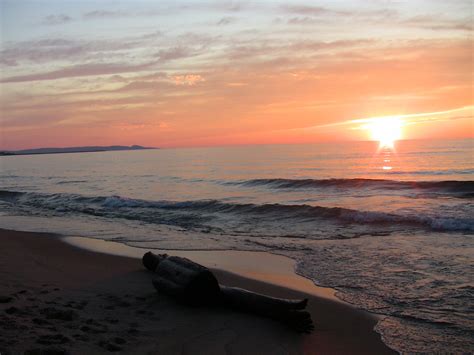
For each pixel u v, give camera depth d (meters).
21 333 4.59
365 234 12.32
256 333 5.40
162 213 18.28
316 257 9.73
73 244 12.14
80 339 4.67
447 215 13.84
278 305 5.78
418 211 15.28
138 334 5.16
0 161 132.38
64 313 5.46
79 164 86.44
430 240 10.98
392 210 16.00
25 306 5.77
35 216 19.09
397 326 5.72
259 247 11.09
